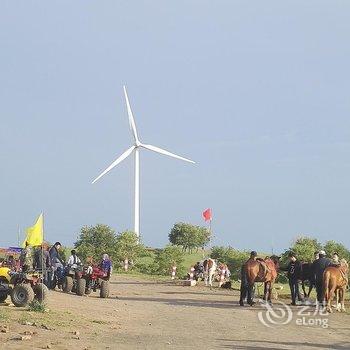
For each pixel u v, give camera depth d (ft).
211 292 133.08
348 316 88.99
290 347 60.29
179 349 55.88
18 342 54.19
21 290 78.48
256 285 132.16
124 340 60.23
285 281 175.83
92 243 235.81
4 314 69.41
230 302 108.06
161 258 209.67
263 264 102.63
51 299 92.73
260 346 60.13
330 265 94.38
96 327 67.87
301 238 179.22
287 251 170.30
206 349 56.65
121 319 77.61
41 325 64.08
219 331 70.74
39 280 83.66
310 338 67.41
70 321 69.82
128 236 232.12
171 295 120.67
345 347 61.93
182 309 93.66
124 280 169.58
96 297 108.37
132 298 111.14
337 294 96.53
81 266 111.65
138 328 70.38
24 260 94.02
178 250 216.74
